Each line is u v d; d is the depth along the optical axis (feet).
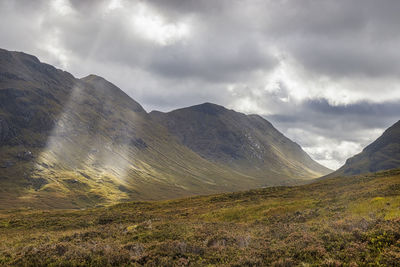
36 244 69.00
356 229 47.44
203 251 50.31
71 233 87.97
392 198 86.07
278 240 54.49
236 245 52.75
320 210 97.60
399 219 48.60
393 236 40.70
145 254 48.88
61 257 50.37
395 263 33.50
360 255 38.09
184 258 46.93
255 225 87.76
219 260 44.91
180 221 109.19
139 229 82.89
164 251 50.70
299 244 46.34
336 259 38.22
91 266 46.34
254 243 53.21
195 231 72.33
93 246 56.54
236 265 40.70
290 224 74.49
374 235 42.91
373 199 91.81
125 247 55.67
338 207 95.20
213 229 74.64
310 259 39.86
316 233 53.31
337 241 44.75
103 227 103.55
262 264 40.06
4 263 52.21
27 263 49.70
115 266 46.19
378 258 35.50
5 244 77.97
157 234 72.33
